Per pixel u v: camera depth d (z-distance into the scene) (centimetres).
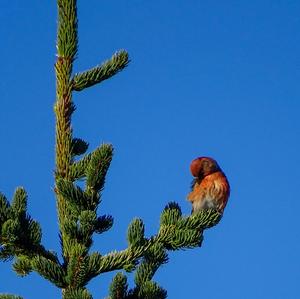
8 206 760
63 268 744
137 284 775
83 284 734
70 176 793
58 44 805
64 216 780
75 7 814
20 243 752
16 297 716
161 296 743
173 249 812
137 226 782
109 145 766
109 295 725
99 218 759
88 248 751
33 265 712
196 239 799
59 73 801
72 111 804
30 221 762
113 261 762
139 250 772
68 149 796
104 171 762
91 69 804
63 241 759
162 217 838
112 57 809
